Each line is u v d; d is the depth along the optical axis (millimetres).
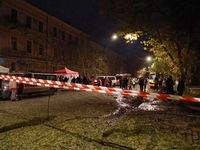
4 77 5773
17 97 9180
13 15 20391
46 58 24953
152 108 7281
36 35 23469
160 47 11953
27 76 10180
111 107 7426
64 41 29297
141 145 3398
